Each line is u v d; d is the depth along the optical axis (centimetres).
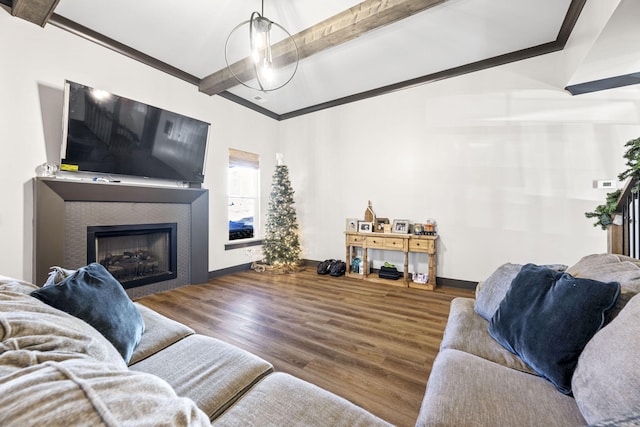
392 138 402
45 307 85
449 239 360
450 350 127
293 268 461
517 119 319
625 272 112
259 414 84
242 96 441
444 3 242
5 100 229
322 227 472
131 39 291
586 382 82
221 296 322
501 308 138
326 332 230
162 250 350
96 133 266
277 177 472
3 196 227
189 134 351
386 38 291
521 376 104
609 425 50
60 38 258
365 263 398
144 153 308
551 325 108
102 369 51
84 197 262
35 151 244
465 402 88
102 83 286
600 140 281
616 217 202
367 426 80
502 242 329
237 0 236
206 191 381
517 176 320
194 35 285
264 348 203
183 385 98
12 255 231
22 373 45
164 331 142
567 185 296
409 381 165
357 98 430
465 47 308
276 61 307
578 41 247
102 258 301
